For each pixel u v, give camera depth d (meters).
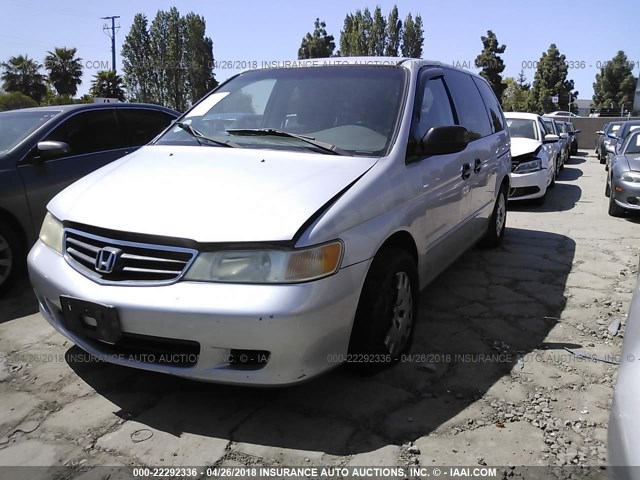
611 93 55.31
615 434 1.69
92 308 2.58
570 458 2.45
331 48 65.94
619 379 1.86
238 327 2.37
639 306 2.14
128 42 53.66
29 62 47.09
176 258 2.50
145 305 2.46
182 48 54.25
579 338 3.69
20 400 2.91
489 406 2.85
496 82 46.66
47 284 2.84
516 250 6.00
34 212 4.65
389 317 3.01
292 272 2.42
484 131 5.07
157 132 6.17
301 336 2.41
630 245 6.27
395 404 2.85
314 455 2.46
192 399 2.90
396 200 3.05
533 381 3.11
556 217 8.14
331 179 2.84
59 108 5.38
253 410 2.80
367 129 3.35
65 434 2.62
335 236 2.56
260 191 2.73
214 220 2.54
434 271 3.82
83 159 5.18
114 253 2.59
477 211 4.77
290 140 3.36
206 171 3.02
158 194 2.83
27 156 4.70
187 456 2.46
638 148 8.55
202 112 3.96
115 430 2.65
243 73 4.26
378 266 2.89
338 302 2.55
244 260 2.44
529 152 8.84
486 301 4.37
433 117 3.82
